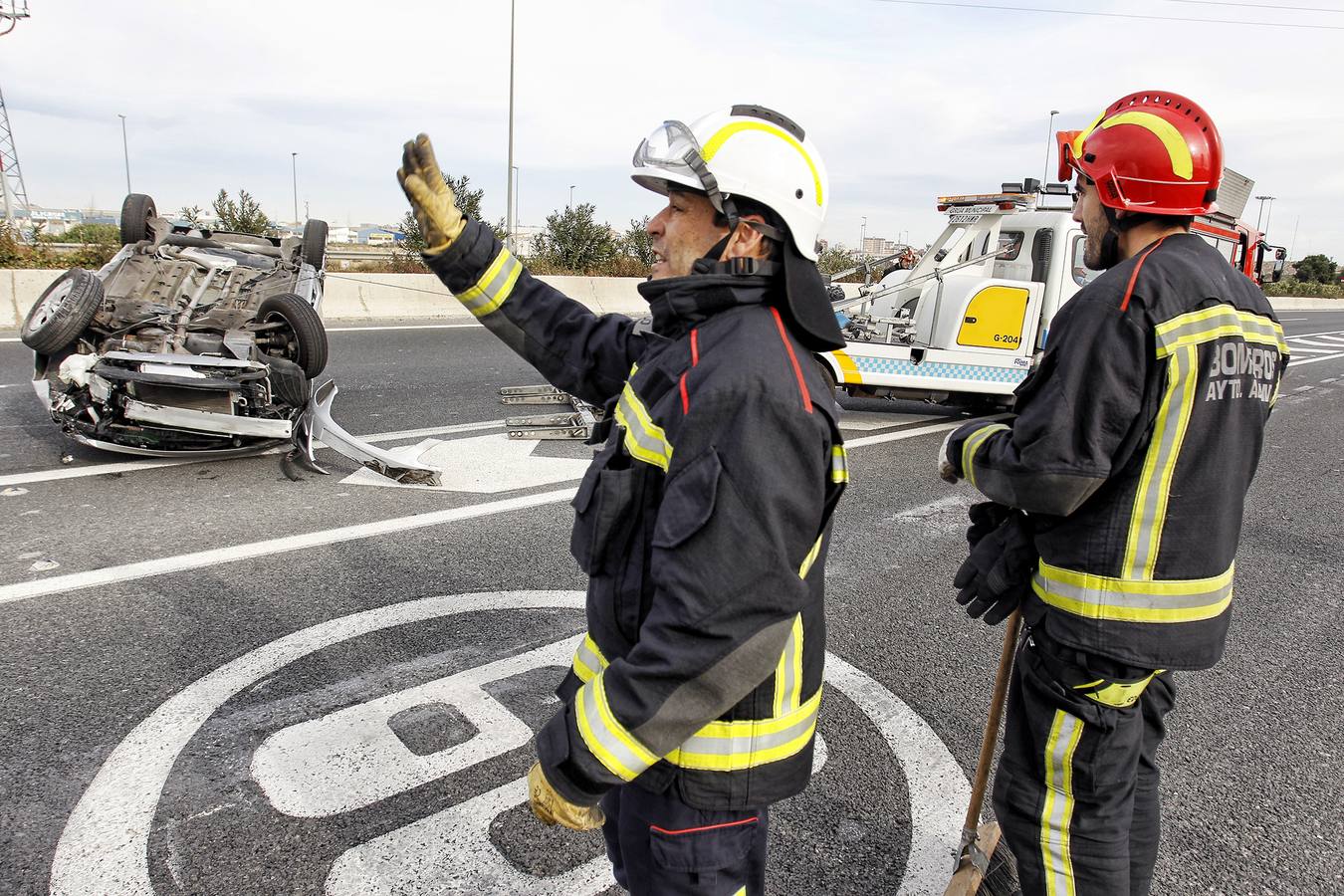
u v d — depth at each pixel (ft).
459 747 9.48
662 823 4.93
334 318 48.60
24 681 10.31
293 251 26.89
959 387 27.14
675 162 4.93
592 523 4.96
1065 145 7.14
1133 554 5.85
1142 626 5.87
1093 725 6.14
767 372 4.31
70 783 8.59
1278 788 9.68
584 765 4.30
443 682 10.77
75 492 16.99
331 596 12.92
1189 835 8.82
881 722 10.55
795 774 5.00
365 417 24.54
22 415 22.61
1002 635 13.03
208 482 17.99
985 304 26.73
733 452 4.18
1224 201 30.73
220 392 18.54
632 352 6.14
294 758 9.14
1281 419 33.24
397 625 12.14
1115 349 5.61
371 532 15.57
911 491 20.52
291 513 16.37
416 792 8.71
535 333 6.42
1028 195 26.94
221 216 68.08
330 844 7.95
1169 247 6.10
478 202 64.28
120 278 22.72
